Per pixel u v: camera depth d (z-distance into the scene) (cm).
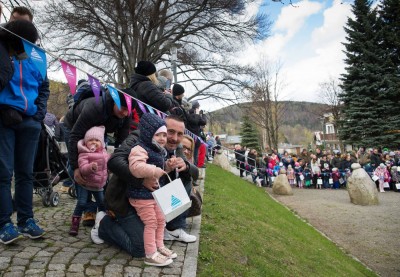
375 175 1786
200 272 331
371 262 786
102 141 380
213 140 1772
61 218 467
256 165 1875
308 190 1845
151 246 321
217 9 1675
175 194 305
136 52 1667
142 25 1531
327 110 4022
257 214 725
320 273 530
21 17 362
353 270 677
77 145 376
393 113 2869
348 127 3006
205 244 400
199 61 1989
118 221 347
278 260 470
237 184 1173
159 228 337
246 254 426
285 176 1659
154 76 487
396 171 1772
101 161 378
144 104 404
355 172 1412
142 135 324
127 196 331
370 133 2873
